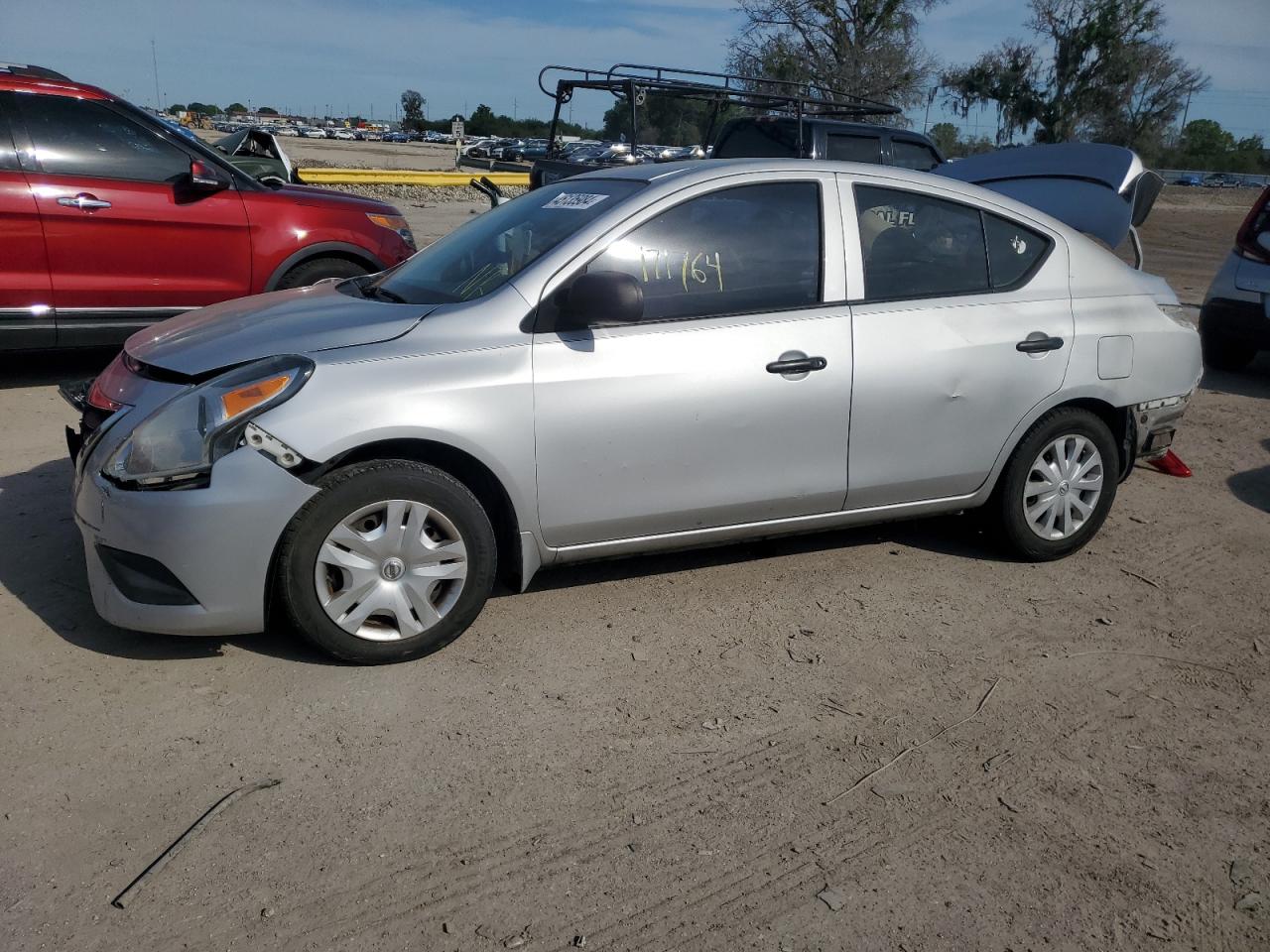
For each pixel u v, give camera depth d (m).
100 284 6.56
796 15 32.97
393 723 3.26
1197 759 3.28
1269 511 5.66
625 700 3.46
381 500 3.41
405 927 2.46
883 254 4.23
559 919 2.50
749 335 3.91
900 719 3.43
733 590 4.33
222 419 3.28
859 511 4.31
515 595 4.19
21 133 6.29
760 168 4.08
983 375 4.32
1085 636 4.07
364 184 21.33
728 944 2.45
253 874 2.60
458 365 3.51
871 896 2.62
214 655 3.59
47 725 3.16
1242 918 2.61
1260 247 8.72
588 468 3.72
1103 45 47.16
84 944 2.36
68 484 5.10
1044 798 3.04
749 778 3.08
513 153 48.97
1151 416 4.86
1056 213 7.14
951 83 49.59
